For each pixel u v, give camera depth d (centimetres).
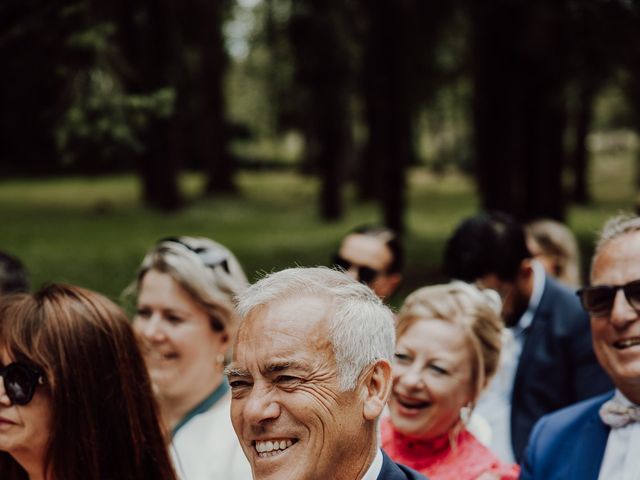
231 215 2647
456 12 1416
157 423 241
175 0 1127
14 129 1295
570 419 264
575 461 253
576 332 357
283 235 2091
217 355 318
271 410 174
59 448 227
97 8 702
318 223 2386
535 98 1317
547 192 1388
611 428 250
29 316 230
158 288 314
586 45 1036
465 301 284
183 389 313
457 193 3669
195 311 312
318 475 175
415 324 280
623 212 254
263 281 187
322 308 178
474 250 358
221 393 318
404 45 1625
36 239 1961
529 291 364
